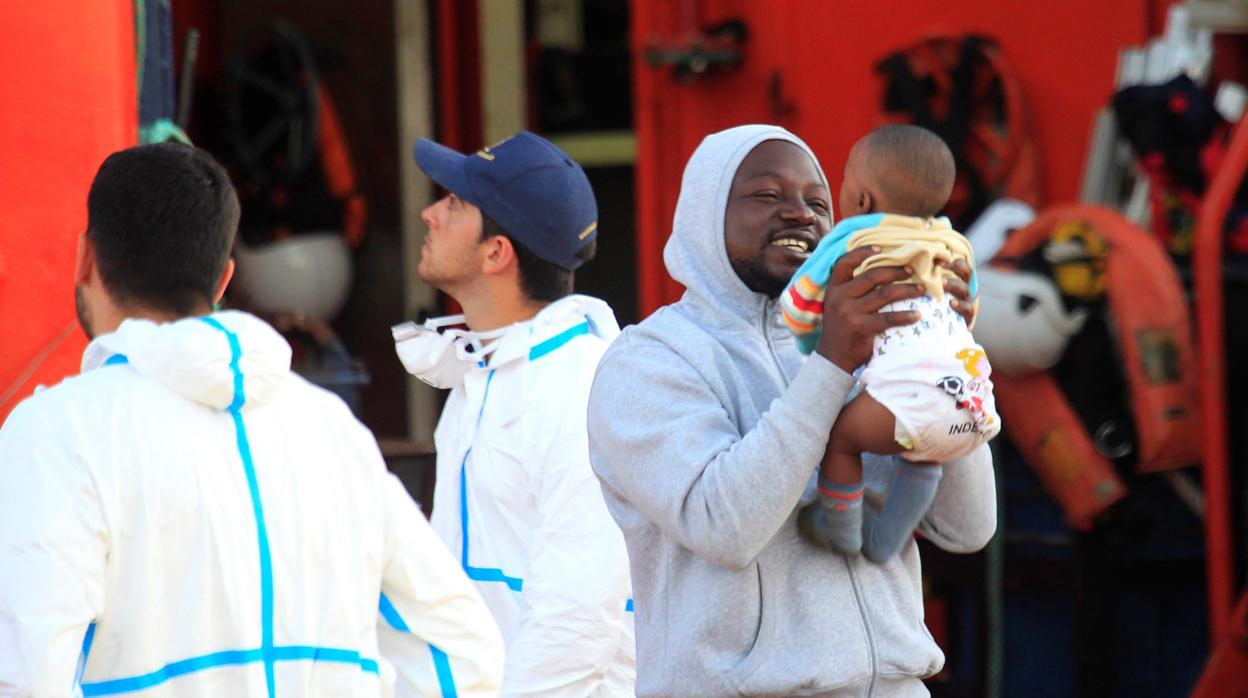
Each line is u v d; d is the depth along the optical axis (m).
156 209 9.36
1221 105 21.70
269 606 9.19
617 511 9.95
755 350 9.99
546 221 12.48
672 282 25.97
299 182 28.69
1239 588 19.72
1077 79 23.52
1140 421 19.06
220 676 8.98
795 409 8.98
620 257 29.92
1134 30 23.25
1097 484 19.48
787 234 10.02
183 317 9.48
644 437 9.42
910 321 9.12
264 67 28.84
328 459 9.65
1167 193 21.09
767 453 8.94
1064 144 23.62
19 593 8.34
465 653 10.15
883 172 9.57
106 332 9.55
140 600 8.77
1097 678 19.94
